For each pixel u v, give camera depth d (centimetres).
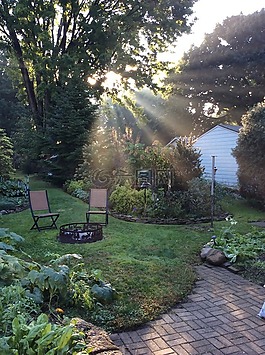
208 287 392
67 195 1151
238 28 2253
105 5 1614
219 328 294
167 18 1641
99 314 303
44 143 1440
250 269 444
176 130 2705
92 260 454
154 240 589
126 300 335
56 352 172
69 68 1448
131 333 285
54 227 670
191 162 957
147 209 812
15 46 1628
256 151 981
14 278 292
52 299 302
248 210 972
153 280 390
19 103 2712
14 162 1981
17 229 652
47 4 1459
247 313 324
